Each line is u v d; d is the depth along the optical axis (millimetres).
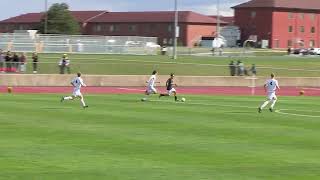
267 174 25047
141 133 36906
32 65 95938
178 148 31266
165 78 92000
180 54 172875
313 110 58344
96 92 77500
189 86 93500
